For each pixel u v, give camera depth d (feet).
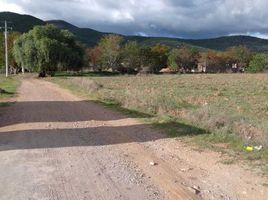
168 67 428.15
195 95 90.89
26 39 250.37
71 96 89.92
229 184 24.13
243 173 26.32
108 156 31.48
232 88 123.24
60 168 27.45
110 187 23.36
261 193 22.48
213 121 43.55
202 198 21.71
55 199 21.11
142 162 29.63
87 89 102.37
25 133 41.65
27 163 28.66
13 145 35.19
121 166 28.35
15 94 95.86
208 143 35.99
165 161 29.99
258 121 45.60
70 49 254.68
